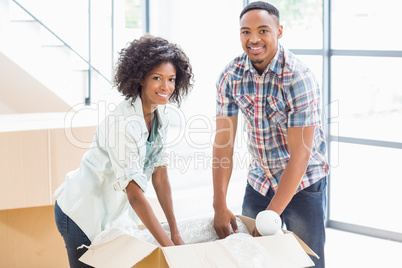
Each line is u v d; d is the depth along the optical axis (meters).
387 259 4.46
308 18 5.24
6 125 3.64
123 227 2.43
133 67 2.24
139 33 6.59
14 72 5.31
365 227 5.05
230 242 2.09
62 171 3.57
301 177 2.51
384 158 5.06
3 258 3.67
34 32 5.36
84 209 2.38
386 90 4.97
